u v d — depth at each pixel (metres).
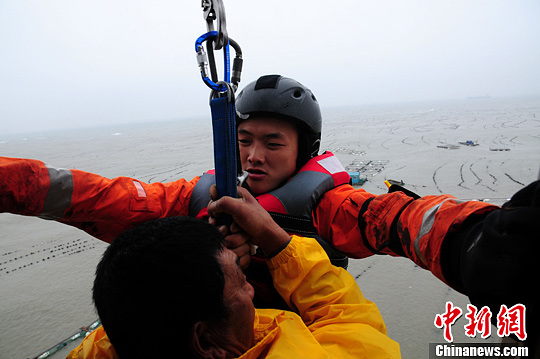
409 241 0.81
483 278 0.52
